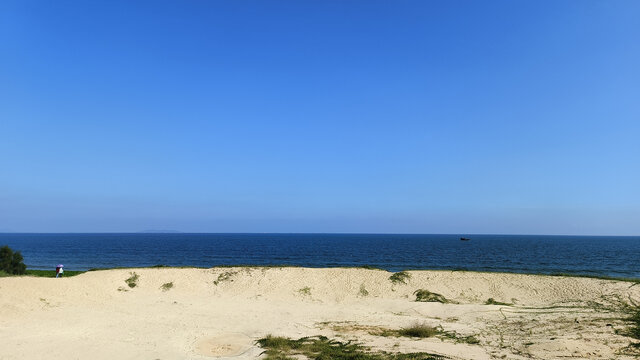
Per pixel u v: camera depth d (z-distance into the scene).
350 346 17.22
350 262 63.19
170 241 169.88
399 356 15.58
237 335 19.41
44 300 23.70
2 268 32.38
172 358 15.67
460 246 123.56
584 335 17.52
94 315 22.50
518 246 124.69
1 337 17.30
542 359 14.88
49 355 15.36
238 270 34.41
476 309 25.61
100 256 77.19
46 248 108.44
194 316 23.55
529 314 23.86
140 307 25.45
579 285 29.64
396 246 122.62
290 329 20.67
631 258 74.19
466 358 15.27
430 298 29.34
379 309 26.38
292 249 103.19
